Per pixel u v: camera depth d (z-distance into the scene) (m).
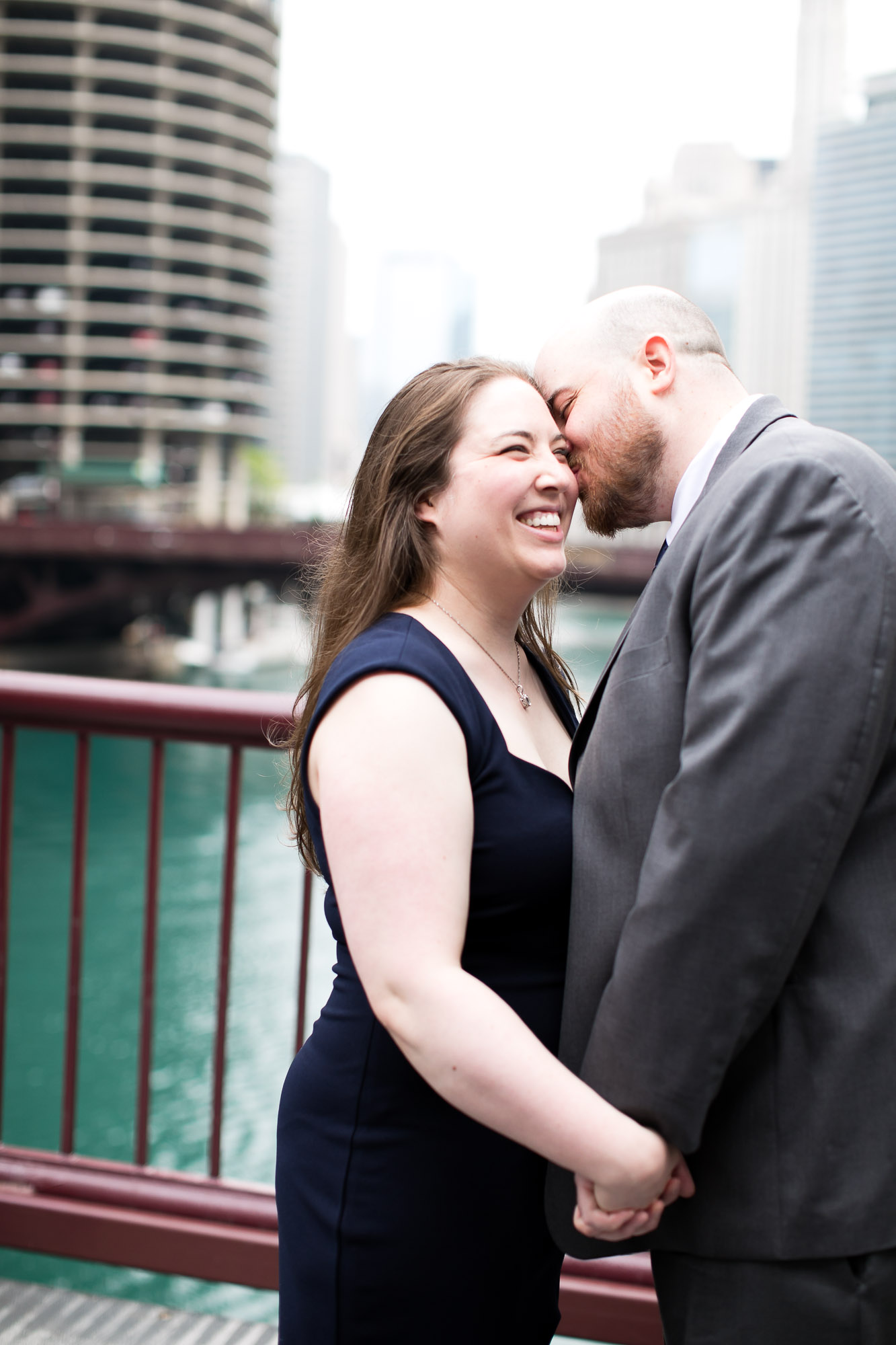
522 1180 1.08
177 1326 1.70
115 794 17.67
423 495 1.13
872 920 0.98
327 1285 1.05
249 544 31.88
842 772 0.90
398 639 1.04
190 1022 8.09
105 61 57.94
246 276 63.72
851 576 0.92
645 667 1.05
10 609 35.66
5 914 1.85
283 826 15.17
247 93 61.47
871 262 52.78
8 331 60.25
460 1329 1.05
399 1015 0.93
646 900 0.93
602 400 1.18
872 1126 0.97
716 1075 0.93
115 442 62.25
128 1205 1.75
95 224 60.00
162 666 40.56
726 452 1.09
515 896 1.05
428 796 0.96
